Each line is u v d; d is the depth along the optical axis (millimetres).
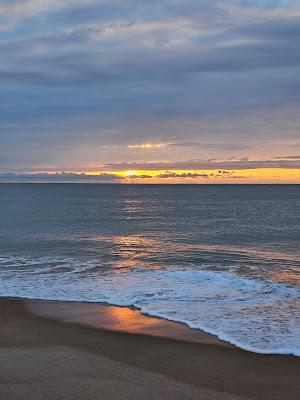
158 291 14938
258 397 7051
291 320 11492
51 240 29562
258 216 51500
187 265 20797
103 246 27078
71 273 18328
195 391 7070
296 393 7223
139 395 6820
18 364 8133
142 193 148750
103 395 6777
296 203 82312
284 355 9016
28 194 130375
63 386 7094
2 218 46406
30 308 13023
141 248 26422
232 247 26938
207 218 48875
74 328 11094
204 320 11547
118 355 9141
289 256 23375
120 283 16297
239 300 13703
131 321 11641
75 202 83875
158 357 9000
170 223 42969
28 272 18500
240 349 9383
